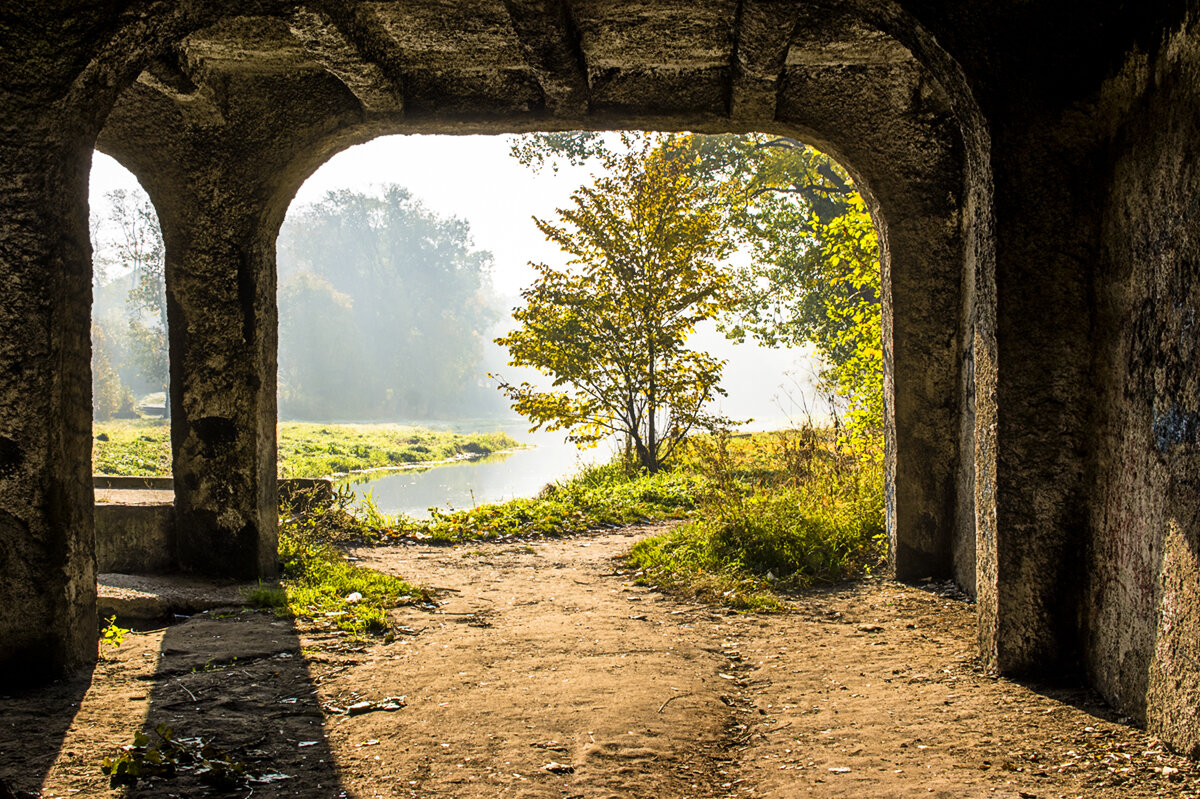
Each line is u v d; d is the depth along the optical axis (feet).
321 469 68.08
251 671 13.64
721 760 10.39
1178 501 9.73
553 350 48.34
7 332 12.33
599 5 15.80
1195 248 9.58
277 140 19.94
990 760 9.77
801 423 34.55
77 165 12.98
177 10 13.08
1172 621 9.76
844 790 9.15
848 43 17.74
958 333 19.48
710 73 19.60
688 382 48.34
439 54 18.67
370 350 207.31
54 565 12.63
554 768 9.81
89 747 10.34
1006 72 12.14
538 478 65.57
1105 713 11.05
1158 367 10.30
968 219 18.81
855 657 14.48
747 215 63.52
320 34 15.39
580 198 47.85
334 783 9.45
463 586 21.80
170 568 21.11
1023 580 12.47
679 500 37.60
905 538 20.08
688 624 17.44
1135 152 11.03
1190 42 9.75
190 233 20.26
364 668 13.93
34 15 12.24
